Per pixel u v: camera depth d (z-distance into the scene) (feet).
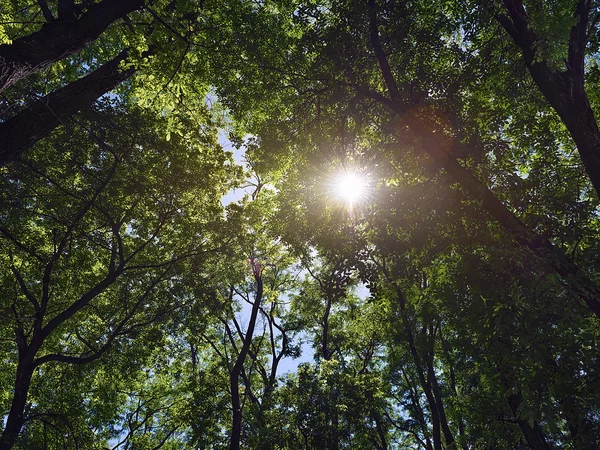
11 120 29.37
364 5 32.68
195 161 51.83
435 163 30.58
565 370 20.08
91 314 59.52
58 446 56.39
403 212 33.40
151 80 38.17
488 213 29.60
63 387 59.52
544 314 20.56
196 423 68.74
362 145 42.57
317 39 34.42
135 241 57.52
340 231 38.96
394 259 34.37
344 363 80.07
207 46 38.91
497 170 31.42
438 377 79.92
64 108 32.50
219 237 55.83
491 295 23.29
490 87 37.93
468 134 32.63
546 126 37.01
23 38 26.35
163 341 57.88
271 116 46.98
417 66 36.63
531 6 27.91
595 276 24.57
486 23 33.17
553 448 38.14
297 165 47.26
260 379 88.33
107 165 47.91
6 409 61.16
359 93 35.78
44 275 49.80
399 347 71.00
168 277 55.98
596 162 24.36
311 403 57.62
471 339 38.34
